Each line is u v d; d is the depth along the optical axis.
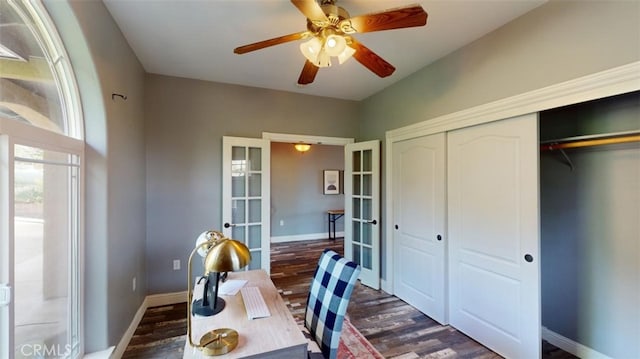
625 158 1.85
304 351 1.22
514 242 2.07
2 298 1.22
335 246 6.05
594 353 2.01
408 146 3.15
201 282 1.89
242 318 1.42
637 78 1.47
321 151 6.99
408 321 2.76
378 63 1.93
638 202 1.79
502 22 2.11
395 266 3.38
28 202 1.41
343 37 1.65
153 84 3.10
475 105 2.36
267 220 3.57
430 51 2.58
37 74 1.55
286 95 3.71
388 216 3.46
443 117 2.65
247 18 2.10
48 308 1.58
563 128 2.21
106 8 1.94
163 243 3.13
